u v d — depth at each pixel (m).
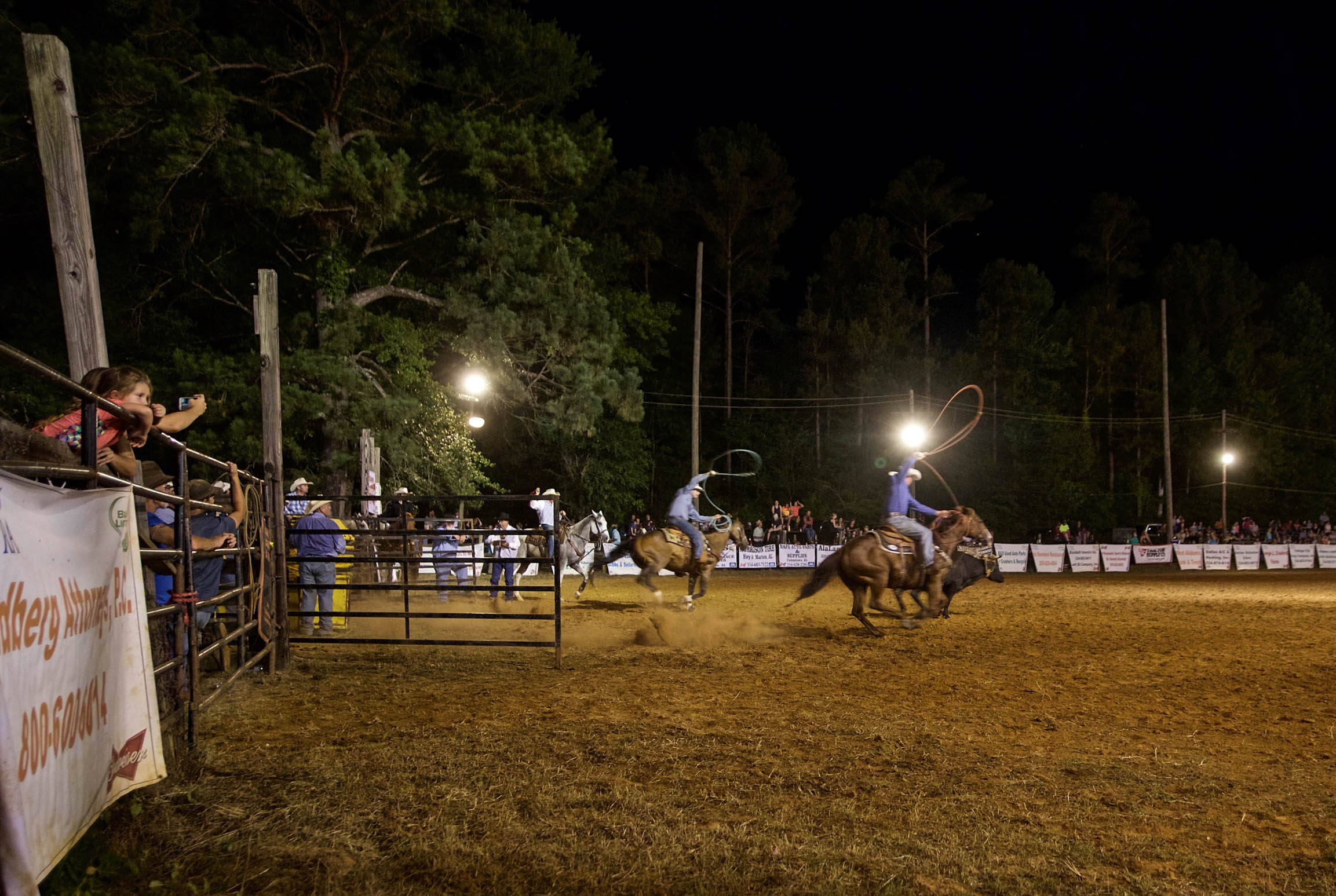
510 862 4.08
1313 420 57.75
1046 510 44.62
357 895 3.75
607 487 34.56
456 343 24.08
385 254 26.17
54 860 3.04
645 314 36.28
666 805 4.83
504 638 12.05
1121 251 59.31
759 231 48.78
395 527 18.34
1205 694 8.19
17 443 3.28
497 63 25.86
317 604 11.99
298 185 19.91
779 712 7.18
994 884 3.89
